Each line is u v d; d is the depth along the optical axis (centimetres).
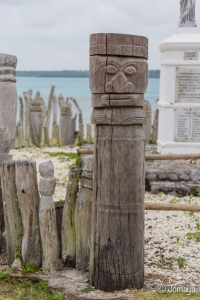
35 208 392
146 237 508
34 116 1150
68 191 393
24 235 394
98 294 355
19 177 387
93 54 345
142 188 362
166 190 685
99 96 347
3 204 405
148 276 398
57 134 1184
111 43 338
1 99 411
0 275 391
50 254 392
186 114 819
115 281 359
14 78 419
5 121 412
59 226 410
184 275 402
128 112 348
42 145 1160
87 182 384
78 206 387
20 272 393
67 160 980
